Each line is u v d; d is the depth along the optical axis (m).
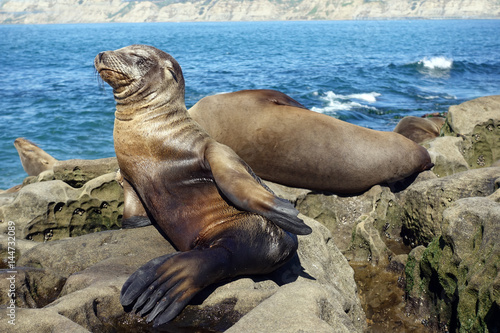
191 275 3.55
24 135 14.72
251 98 6.90
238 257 3.88
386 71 28.50
